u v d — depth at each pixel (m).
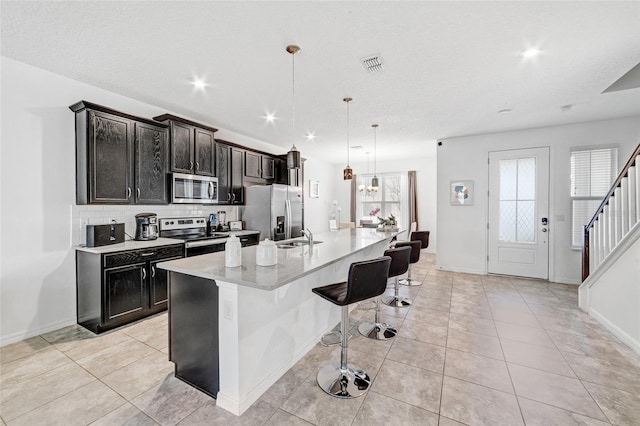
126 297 2.82
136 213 3.44
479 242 5.06
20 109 2.56
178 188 3.53
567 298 3.73
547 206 4.57
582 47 2.29
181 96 3.29
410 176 7.42
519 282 4.51
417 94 3.24
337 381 1.95
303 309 2.35
